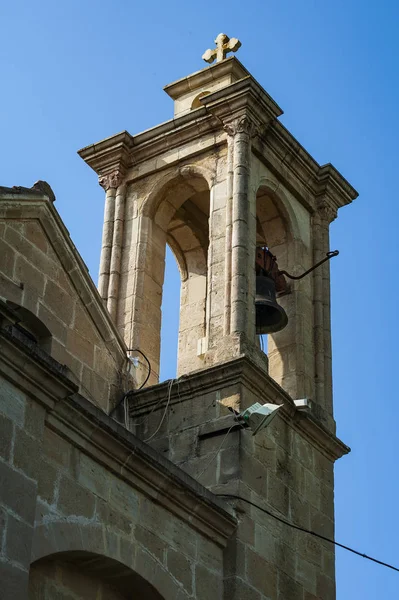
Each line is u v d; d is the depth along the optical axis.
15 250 26.92
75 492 22.61
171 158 32.66
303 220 33.47
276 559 27.31
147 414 28.91
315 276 32.94
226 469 27.36
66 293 28.02
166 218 32.88
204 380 28.47
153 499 24.52
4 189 26.97
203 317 32.62
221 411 28.08
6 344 21.38
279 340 31.67
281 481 28.48
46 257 27.69
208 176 31.73
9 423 21.19
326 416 30.70
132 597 24.11
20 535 20.69
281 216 33.06
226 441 27.72
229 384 28.27
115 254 32.03
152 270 31.98
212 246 30.56
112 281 31.64
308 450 29.94
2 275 26.47
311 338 31.98
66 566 22.92
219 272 30.09
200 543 25.59
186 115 32.56
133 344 30.50
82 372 27.97
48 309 27.38
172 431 28.41
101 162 33.41
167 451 28.19
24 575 20.48
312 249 33.34
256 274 31.27
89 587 23.38
